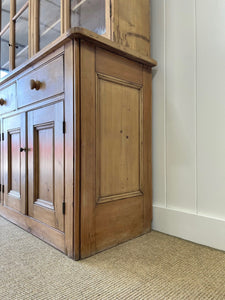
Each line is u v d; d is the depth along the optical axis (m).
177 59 1.21
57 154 1.05
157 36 1.29
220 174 1.06
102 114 1.04
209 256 0.97
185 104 1.18
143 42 1.23
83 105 0.96
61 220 1.01
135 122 1.20
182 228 1.17
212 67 1.08
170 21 1.24
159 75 1.29
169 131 1.24
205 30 1.11
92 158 0.99
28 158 1.27
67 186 0.98
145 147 1.25
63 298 0.68
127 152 1.15
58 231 1.03
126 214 1.14
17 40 1.53
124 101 1.14
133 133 1.19
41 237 1.15
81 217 0.94
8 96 1.51
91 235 0.98
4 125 1.55
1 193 1.58
